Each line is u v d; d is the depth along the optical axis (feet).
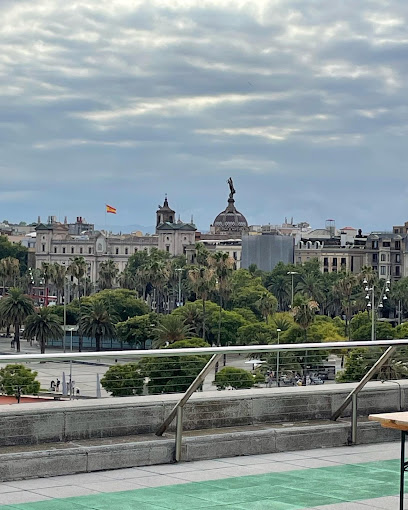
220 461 36.42
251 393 40.19
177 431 36.04
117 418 36.55
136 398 37.24
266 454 38.06
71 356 33.27
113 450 34.65
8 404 34.76
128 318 540.11
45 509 28.30
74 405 35.58
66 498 29.81
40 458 33.09
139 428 37.04
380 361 40.32
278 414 40.63
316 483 32.53
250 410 40.01
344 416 42.34
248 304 617.21
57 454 33.45
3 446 34.19
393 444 40.83
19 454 32.73
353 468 35.19
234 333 487.61
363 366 43.29
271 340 447.01
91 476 33.40
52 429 35.17
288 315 524.52
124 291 605.31
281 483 32.48
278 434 38.58
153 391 37.55
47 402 35.19
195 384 35.96
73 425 35.58
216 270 510.58
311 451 38.81
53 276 652.89
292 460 36.73
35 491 30.81
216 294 611.47
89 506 28.78
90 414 35.94
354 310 631.97
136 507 28.76
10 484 31.83
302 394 41.19
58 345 566.77
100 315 499.92
